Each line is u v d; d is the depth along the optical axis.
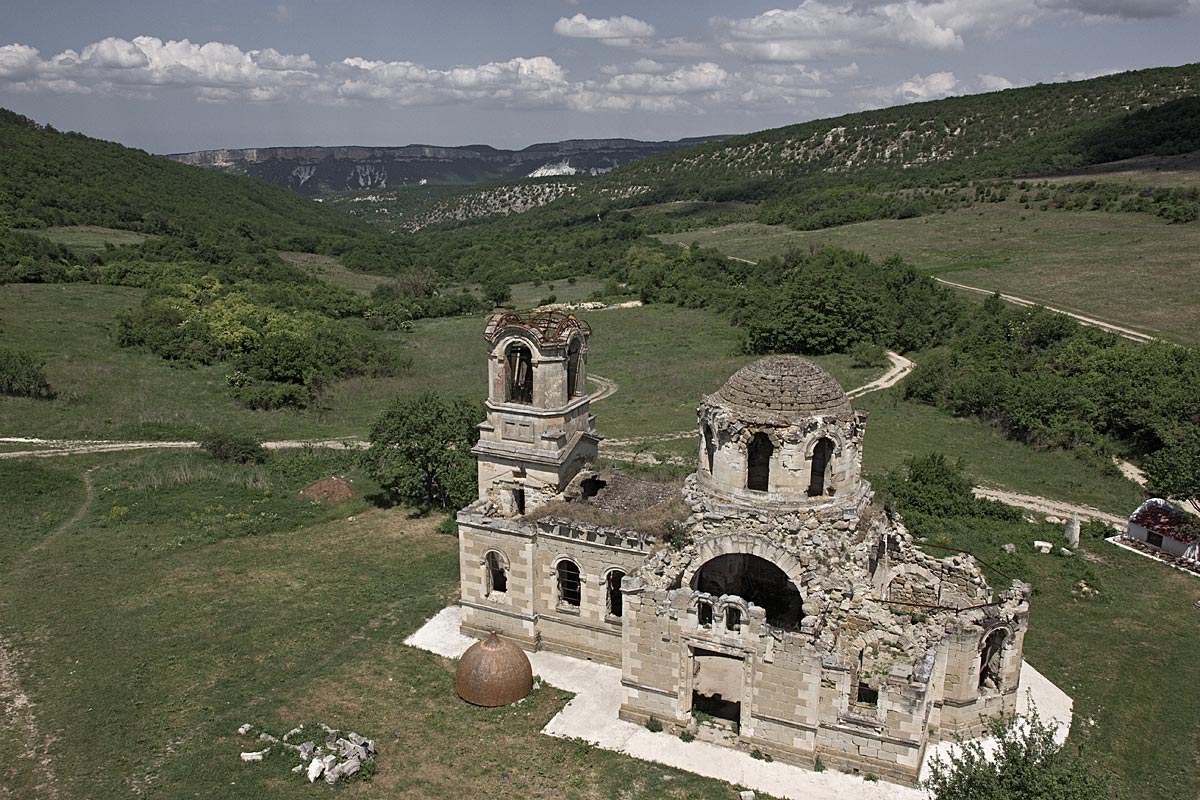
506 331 45.06
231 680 41.72
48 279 140.62
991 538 57.34
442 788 33.97
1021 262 149.75
